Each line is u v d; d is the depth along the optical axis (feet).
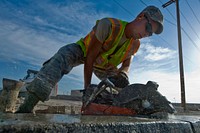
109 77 9.50
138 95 7.43
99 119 4.55
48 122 3.33
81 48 9.39
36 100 7.30
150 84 7.55
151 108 7.22
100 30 8.84
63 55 8.39
